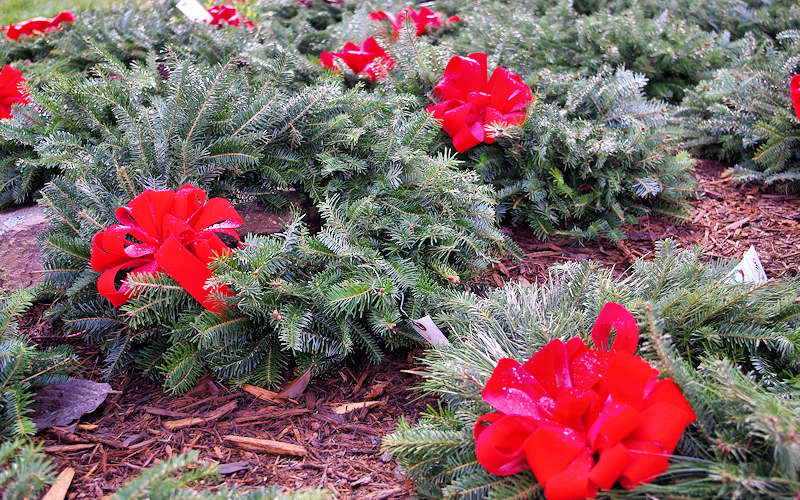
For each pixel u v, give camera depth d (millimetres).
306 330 1119
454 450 938
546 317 1081
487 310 1087
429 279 1170
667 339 921
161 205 1094
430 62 1532
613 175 1466
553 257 1434
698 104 1811
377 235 1213
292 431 1066
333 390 1139
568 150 1469
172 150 1221
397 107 1406
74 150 1240
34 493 912
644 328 979
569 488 828
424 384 1130
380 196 1251
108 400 1104
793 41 1837
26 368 1045
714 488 836
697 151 1794
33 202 1388
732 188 1658
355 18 1996
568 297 1099
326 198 1178
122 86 1309
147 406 1098
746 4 2266
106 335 1162
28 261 1244
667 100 1987
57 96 1289
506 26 2008
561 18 2264
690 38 1943
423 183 1243
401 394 1133
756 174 1606
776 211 1553
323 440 1057
